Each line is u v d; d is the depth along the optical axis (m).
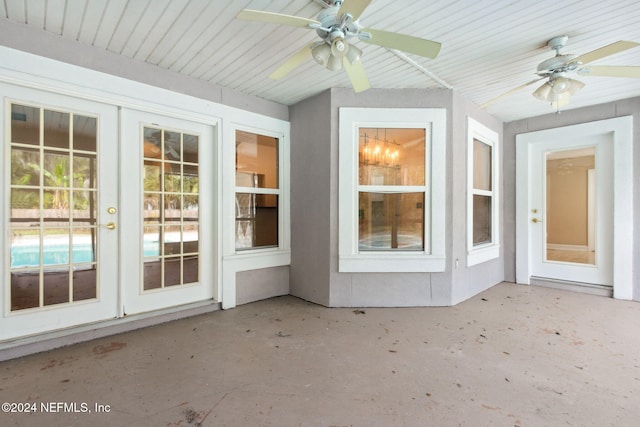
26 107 2.23
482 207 4.02
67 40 2.31
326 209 3.29
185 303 3.02
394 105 3.24
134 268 2.72
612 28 2.15
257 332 2.62
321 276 3.36
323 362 2.10
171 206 2.95
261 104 3.51
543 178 4.12
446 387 1.80
